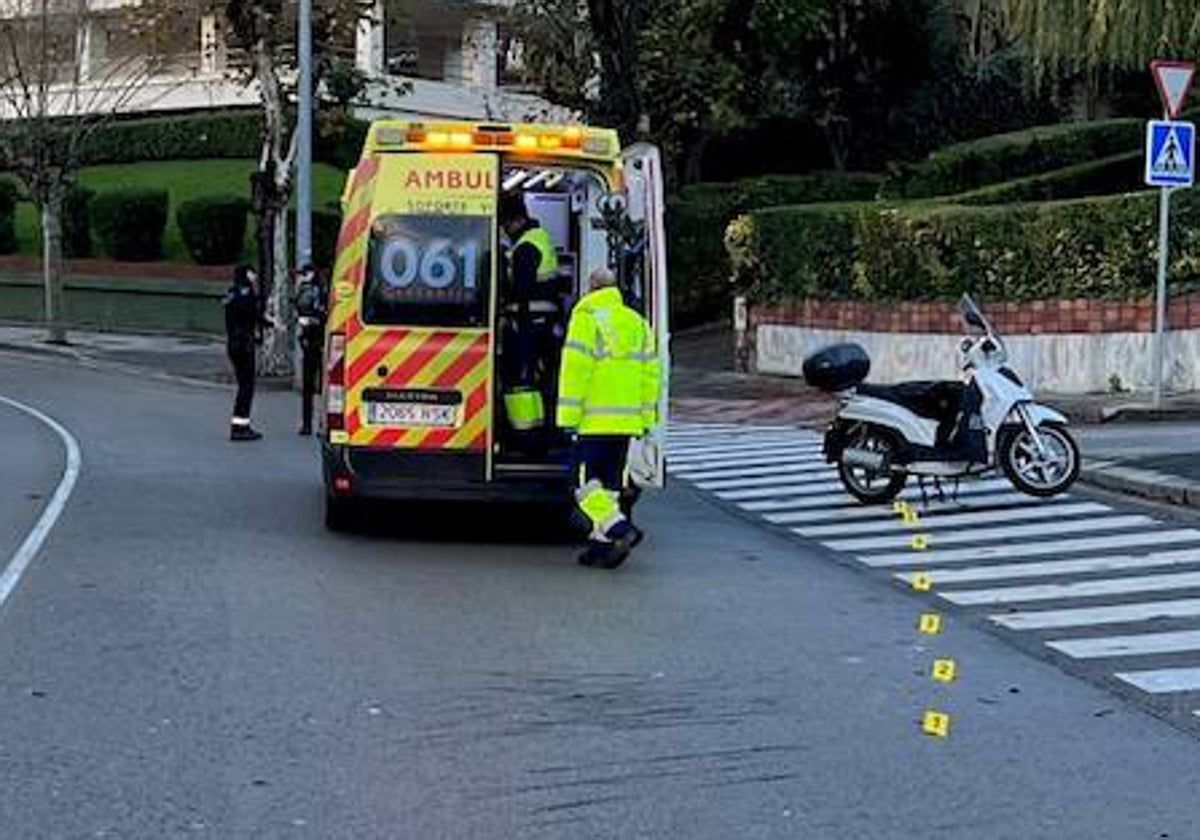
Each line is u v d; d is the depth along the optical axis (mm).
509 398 12258
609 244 12555
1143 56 24453
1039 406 14922
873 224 25750
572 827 6000
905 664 8812
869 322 26094
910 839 5949
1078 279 23109
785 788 6535
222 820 5988
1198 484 14555
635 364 11594
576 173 13047
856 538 13266
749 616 10031
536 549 12328
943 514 14391
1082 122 36406
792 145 41500
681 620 9836
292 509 13977
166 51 36156
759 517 14523
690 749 7066
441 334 12125
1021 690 8266
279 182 29547
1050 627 9820
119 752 6805
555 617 9805
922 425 14586
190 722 7281
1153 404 20453
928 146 39688
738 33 36875
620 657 8789
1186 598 10617
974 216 24109
